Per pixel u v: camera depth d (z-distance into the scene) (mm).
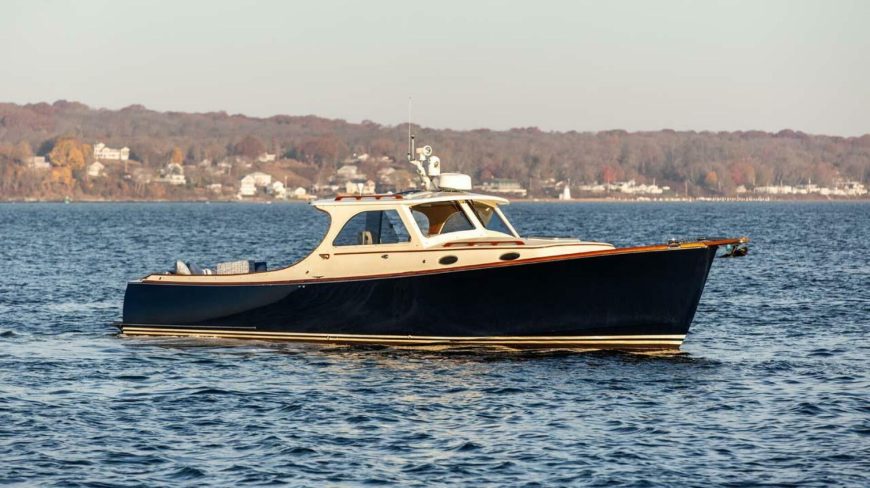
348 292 49438
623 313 47094
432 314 48531
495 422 37188
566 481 31266
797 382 43000
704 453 33656
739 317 62344
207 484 31125
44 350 50594
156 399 40594
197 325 52125
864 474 31641
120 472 32125
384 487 30859
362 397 40719
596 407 39031
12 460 33125
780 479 31281
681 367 45469
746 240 46500
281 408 39188
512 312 47781
